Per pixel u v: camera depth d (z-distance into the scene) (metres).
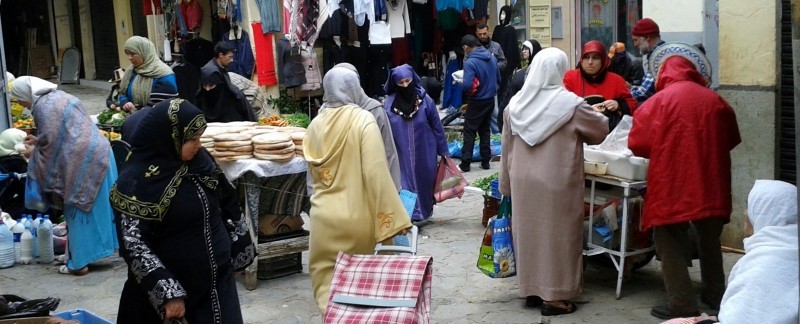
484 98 10.37
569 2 12.50
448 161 8.12
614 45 8.58
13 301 4.62
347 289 4.19
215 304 4.05
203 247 3.98
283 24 12.65
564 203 5.49
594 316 5.66
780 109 6.38
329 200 5.17
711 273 5.62
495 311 5.86
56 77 22.36
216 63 8.45
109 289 6.65
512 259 5.84
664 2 9.03
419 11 13.89
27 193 6.90
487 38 11.40
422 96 8.02
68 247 7.02
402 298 4.09
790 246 3.53
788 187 3.71
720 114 5.28
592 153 5.89
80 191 6.81
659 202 5.31
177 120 3.80
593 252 6.00
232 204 4.30
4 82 8.90
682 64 5.44
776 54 6.29
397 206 5.04
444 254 7.18
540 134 5.46
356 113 5.16
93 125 6.96
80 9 21.17
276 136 6.20
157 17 15.73
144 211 3.82
